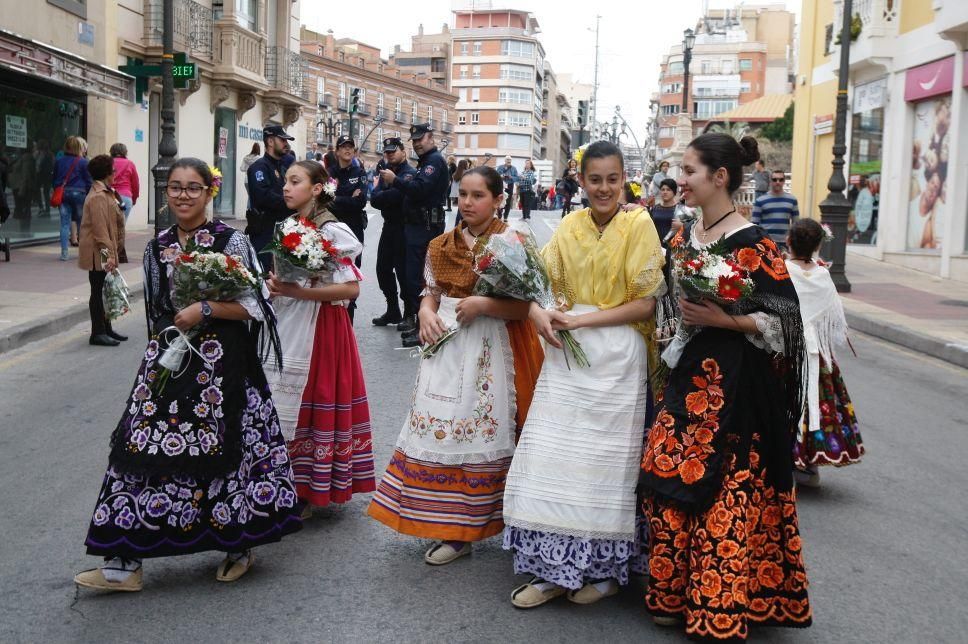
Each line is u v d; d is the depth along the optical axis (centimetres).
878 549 489
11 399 752
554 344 392
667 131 10075
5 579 418
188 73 1563
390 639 370
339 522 502
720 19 10525
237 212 2970
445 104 10494
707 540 361
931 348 1105
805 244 570
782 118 5738
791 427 373
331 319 493
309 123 7781
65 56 1684
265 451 416
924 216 1958
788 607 372
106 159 954
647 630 383
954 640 385
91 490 541
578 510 392
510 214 3650
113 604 396
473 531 438
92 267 946
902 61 2022
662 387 401
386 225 1062
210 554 457
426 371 441
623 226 401
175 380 393
